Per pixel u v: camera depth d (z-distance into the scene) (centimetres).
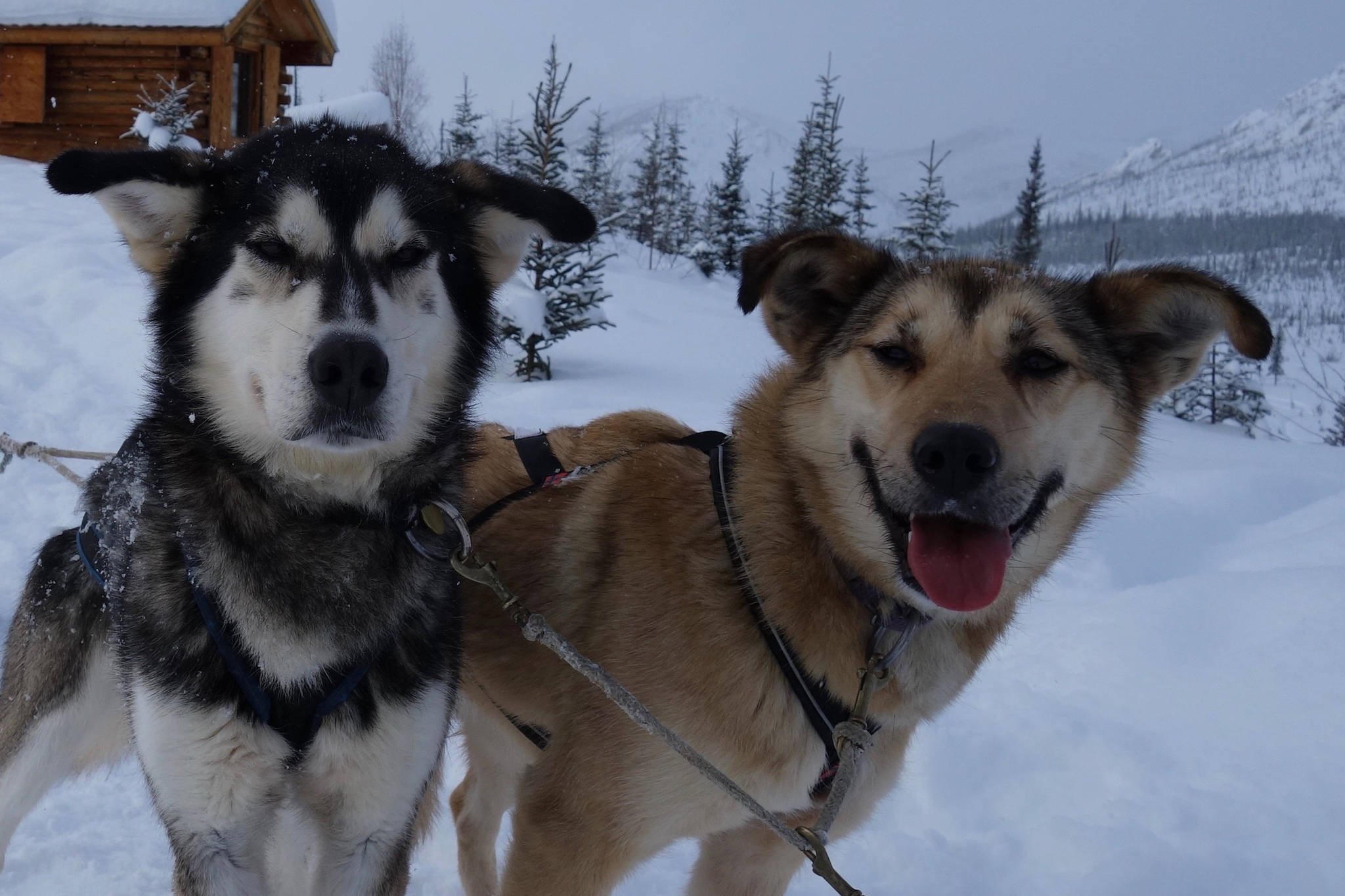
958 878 94
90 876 88
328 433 64
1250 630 127
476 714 91
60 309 275
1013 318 69
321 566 67
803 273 75
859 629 70
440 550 72
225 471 67
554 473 85
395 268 69
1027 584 74
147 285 73
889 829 102
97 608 80
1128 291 73
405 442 70
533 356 298
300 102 852
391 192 69
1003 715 116
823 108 860
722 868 82
